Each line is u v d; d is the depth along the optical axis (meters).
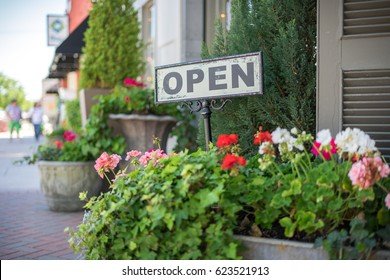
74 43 10.16
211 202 2.17
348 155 2.29
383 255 2.07
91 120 5.74
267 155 2.31
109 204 2.47
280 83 3.32
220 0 6.49
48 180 5.64
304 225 2.17
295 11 3.35
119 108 5.79
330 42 2.86
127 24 7.63
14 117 20.17
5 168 10.39
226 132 3.41
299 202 2.23
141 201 2.36
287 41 3.21
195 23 6.62
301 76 3.21
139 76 8.02
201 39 6.62
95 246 2.47
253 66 2.87
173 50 7.06
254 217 2.50
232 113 3.40
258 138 2.42
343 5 2.81
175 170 2.44
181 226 2.27
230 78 2.96
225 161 2.30
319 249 2.11
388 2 2.74
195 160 2.47
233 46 3.52
